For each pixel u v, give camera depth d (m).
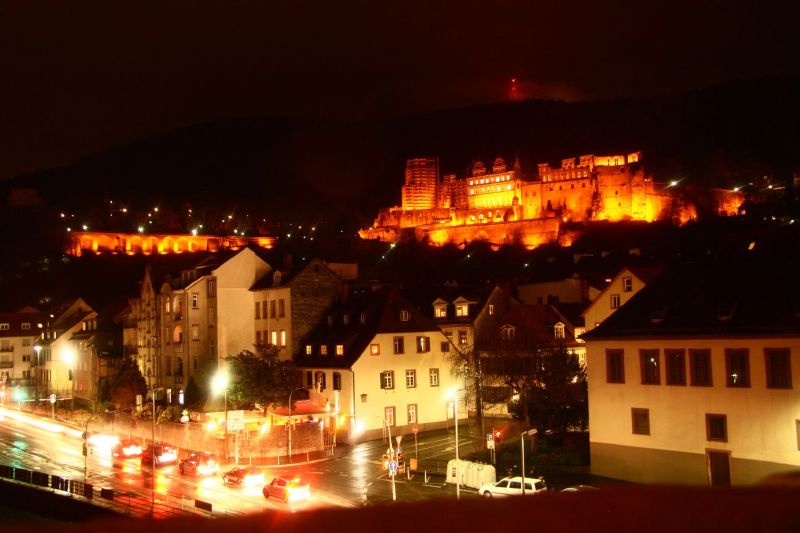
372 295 90.75
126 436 89.56
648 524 10.16
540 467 59.03
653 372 52.47
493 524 10.52
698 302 53.00
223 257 102.56
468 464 58.25
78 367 121.81
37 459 76.38
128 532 11.68
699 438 49.62
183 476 67.38
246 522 11.09
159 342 104.88
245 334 98.50
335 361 84.56
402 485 60.25
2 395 126.50
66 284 190.12
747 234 61.59
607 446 54.72
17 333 145.38
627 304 57.59
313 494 57.75
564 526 9.98
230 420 72.69
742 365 48.00
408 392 84.19
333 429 82.44
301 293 93.50
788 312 47.22
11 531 12.88
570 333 89.19
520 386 69.94
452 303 95.25
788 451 45.66
